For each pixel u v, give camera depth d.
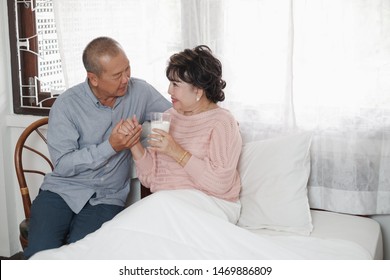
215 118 2.05
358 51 2.13
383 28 2.09
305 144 2.15
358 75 2.15
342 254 1.77
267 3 2.24
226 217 1.94
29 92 2.91
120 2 2.50
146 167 2.18
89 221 2.21
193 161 1.99
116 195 2.36
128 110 2.30
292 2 2.16
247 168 2.19
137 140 2.11
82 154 2.15
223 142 2.01
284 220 2.04
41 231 2.15
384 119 2.16
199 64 2.00
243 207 2.12
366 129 2.18
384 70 2.12
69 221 2.25
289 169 2.11
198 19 2.36
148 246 1.66
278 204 2.06
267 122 2.34
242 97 2.36
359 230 2.07
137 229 1.72
